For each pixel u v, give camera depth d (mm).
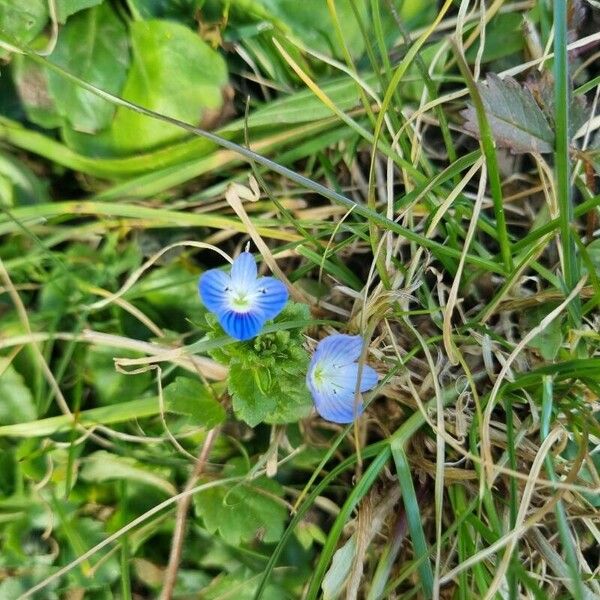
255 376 87
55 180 98
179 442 98
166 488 96
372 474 84
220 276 83
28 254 96
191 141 94
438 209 87
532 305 94
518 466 92
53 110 93
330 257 100
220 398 95
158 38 92
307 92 95
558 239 95
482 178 84
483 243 104
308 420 99
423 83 98
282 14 93
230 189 87
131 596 94
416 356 97
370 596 86
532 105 87
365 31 87
